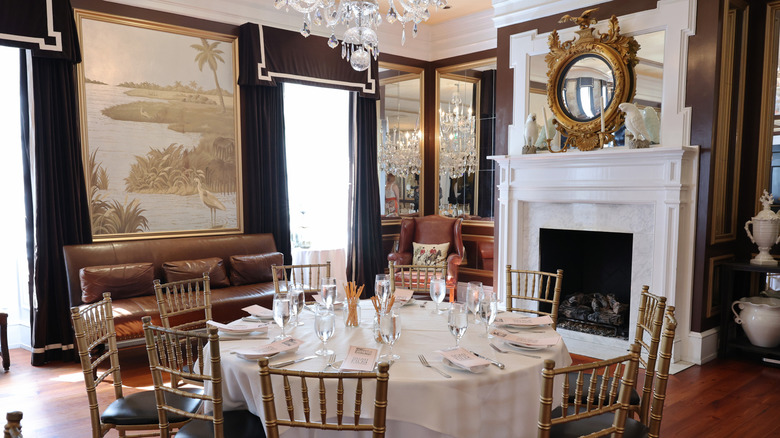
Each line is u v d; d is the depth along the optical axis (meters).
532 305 5.39
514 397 2.09
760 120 4.78
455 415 1.96
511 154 5.53
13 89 4.84
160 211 5.26
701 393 3.84
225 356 2.26
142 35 5.09
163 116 5.23
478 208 6.91
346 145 6.86
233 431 2.15
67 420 3.38
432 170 7.46
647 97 4.62
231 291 4.90
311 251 5.93
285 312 2.30
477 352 2.29
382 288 2.84
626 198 4.61
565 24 5.13
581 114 4.98
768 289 4.74
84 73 4.78
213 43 5.52
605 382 1.78
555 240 5.47
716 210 4.54
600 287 5.56
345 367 2.02
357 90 6.38
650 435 2.17
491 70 6.68
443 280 2.95
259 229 5.84
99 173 4.89
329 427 1.67
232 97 5.68
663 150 4.27
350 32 3.13
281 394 2.03
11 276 5.02
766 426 3.32
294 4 3.12
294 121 6.52
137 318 4.22
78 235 4.72
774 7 4.67
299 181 6.60
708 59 4.29
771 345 4.42
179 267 4.89
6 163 4.89
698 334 4.45
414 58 7.18
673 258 4.38
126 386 3.95
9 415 1.26
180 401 2.52
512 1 5.45
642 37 4.64
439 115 7.32
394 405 1.95
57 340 4.60
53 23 4.45
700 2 4.31
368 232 6.74
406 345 2.38
